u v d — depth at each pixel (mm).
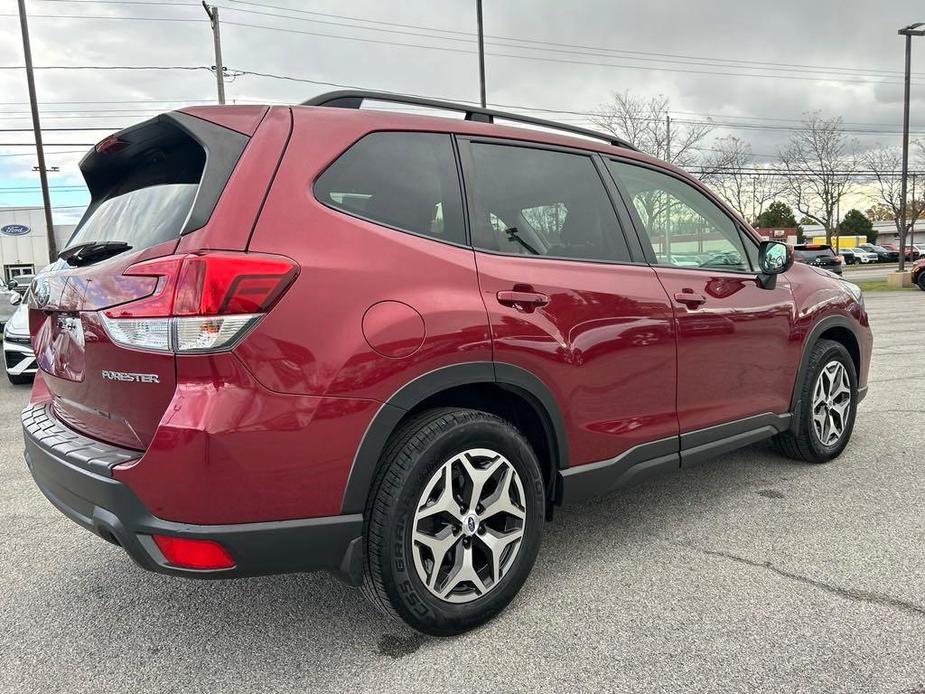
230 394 1959
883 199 45469
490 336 2443
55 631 2576
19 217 44781
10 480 4523
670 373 3131
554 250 2859
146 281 2010
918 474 4090
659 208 3400
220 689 2186
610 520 3535
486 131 2807
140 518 2004
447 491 2350
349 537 2195
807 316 3973
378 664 2299
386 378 2199
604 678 2178
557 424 2703
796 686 2105
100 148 2689
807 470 4234
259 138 2211
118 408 2156
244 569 2049
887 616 2502
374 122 2477
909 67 26797
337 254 2182
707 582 2809
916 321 12914
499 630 2480
